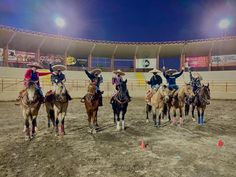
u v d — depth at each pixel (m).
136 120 13.53
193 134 9.86
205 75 36.84
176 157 6.88
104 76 39.31
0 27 31.36
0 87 28.64
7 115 15.45
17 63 34.75
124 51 42.28
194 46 39.38
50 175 5.64
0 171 5.88
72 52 41.12
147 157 6.89
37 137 9.23
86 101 9.80
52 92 9.81
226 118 14.46
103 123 12.45
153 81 12.25
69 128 11.09
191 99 12.11
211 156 6.96
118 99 10.37
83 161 6.57
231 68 37.66
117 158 6.81
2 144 8.24
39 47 36.81
